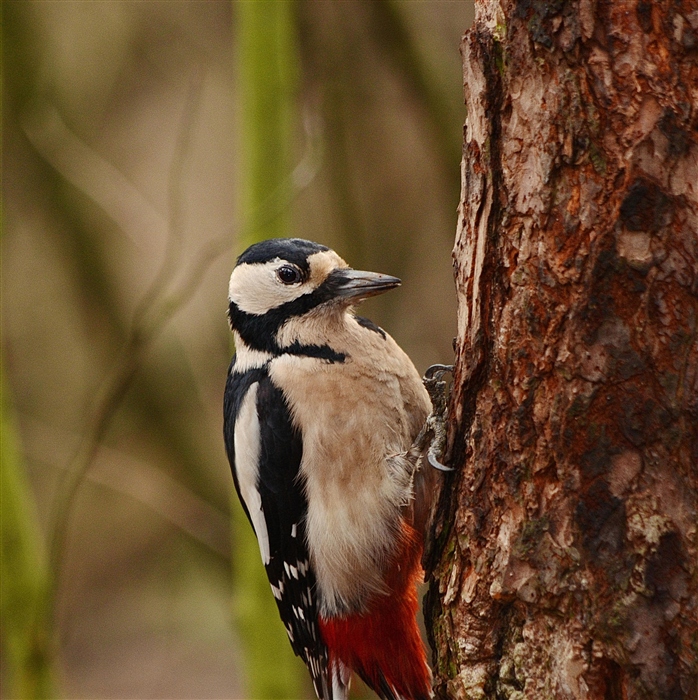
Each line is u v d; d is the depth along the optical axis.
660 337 5.07
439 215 12.86
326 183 12.95
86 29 13.49
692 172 5.00
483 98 5.54
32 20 13.01
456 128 11.28
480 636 5.70
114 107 13.87
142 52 13.71
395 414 7.48
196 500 13.35
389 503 7.37
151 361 13.96
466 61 5.63
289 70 9.28
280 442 7.57
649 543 5.08
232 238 12.44
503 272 5.58
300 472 7.57
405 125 12.71
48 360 15.12
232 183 14.41
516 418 5.54
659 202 5.04
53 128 12.06
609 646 5.14
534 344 5.45
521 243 5.47
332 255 7.89
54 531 9.75
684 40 4.96
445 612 5.98
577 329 5.25
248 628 9.43
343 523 7.45
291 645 9.07
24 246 15.02
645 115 5.04
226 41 13.77
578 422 5.26
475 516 5.77
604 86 5.11
